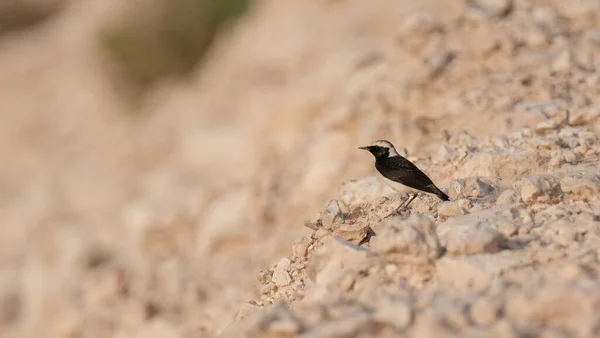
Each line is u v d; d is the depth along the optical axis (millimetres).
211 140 33406
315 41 36281
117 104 49312
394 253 10430
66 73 55531
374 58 29609
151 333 21109
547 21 22203
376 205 14242
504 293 9250
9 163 51219
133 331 21906
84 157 43812
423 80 20188
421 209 13570
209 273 22531
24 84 57031
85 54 55281
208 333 18422
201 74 46906
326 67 30406
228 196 24797
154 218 26297
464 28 21422
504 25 21609
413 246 10336
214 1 48438
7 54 63188
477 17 21391
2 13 73125
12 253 36469
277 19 40781
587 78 18906
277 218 22625
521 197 12781
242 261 22109
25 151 51406
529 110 17297
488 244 10445
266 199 22969
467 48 20875
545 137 15859
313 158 22078
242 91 37844
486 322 8734
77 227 32875
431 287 9969
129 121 47844
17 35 72188
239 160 31625
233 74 39625
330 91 28953
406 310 8906
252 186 23844
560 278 9617
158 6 49938
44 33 66125
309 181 21516
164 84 48812
